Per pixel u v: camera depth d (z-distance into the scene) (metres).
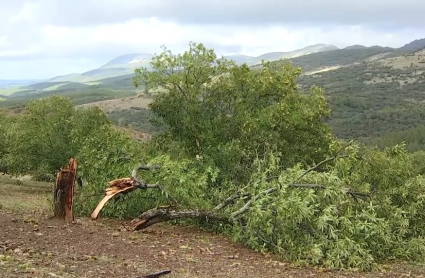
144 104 115.19
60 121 23.62
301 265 7.75
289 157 14.32
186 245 8.43
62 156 23.33
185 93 15.70
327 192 8.67
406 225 9.24
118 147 11.52
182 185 10.27
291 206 8.14
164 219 9.47
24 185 27.41
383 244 8.86
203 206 10.16
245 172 12.27
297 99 15.46
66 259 6.17
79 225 8.87
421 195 9.52
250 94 15.39
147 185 10.18
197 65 15.41
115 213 10.94
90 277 5.38
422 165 24.64
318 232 8.40
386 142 83.81
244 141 13.99
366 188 9.56
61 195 9.23
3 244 6.57
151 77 15.55
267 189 9.46
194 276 6.21
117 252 7.13
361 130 104.50
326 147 14.95
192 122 15.06
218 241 9.30
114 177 11.11
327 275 7.27
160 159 10.91
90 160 11.28
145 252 7.39
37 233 7.62
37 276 4.96
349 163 9.66
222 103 15.65
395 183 9.93
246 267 7.26
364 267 7.78
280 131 14.62
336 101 137.00
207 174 11.68
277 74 15.51
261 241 8.90
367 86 188.12
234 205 9.88
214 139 14.43
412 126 106.00
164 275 6.00
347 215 8.38
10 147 24.91
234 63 15.77
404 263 8.55
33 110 23.92
